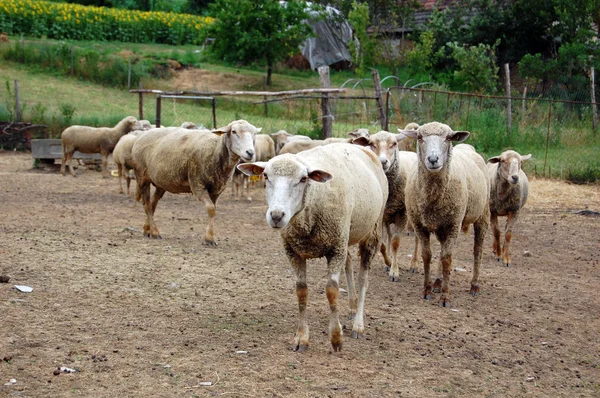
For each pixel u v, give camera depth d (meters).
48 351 5.56
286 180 5.34
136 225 11.98
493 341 6.67
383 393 5.16
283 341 6.19
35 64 35.81
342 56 42.16
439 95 25.92
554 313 7.80
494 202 10.62
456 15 36.66
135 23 44.66
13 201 14.31
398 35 40.62
